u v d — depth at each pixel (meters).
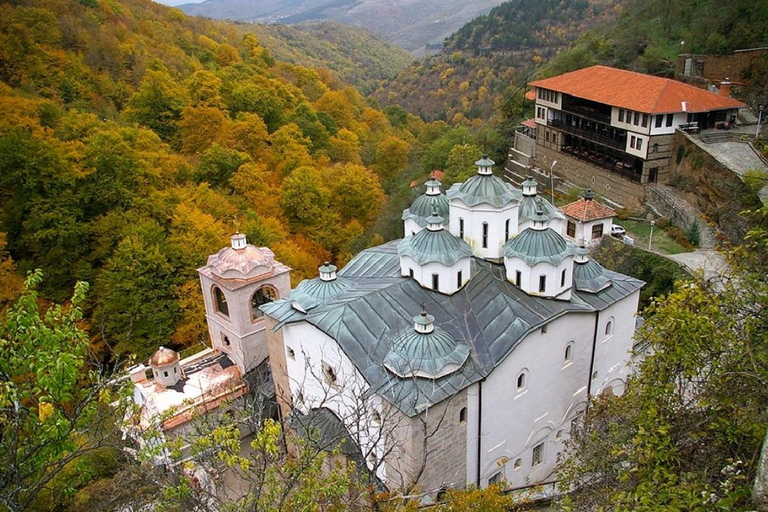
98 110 80.00
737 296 21.22
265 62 128.75
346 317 31.38
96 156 57.94
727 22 71.38
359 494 22.45
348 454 28.92
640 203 57.47
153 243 53.25
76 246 54.44
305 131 93.44
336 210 77.75
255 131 82.62
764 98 60.84
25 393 16.03
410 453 27.58
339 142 95.31
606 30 91.69
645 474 19.17
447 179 71.25
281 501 17.03
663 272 47.28
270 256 43.78
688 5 78.19
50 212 52.66
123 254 50.66
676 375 21.81
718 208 50.56
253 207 69.69
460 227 35.88
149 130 75.25
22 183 53.16
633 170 59.16
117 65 90.94
